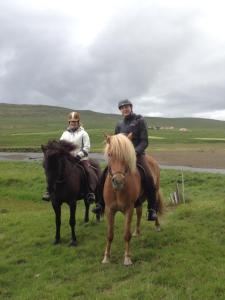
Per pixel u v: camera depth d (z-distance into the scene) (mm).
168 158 22641
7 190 10680
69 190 5117
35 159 23172
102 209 4863
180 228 5453
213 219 5867
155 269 4184
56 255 4871
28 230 6020
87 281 4027
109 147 4266
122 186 4121
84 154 5531
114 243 5027
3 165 16500
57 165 4906
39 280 4168
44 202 9406
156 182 5156
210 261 4258
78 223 6199
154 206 4887
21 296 3803
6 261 4773
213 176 11297
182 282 3805
